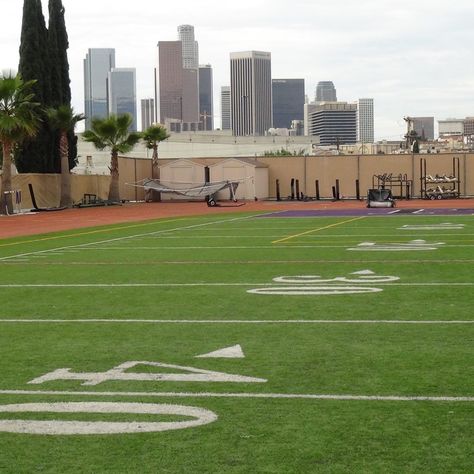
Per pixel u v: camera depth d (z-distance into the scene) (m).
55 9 60.41
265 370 8.34
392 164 70.12
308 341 9.76
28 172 58.75
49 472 5.60
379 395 7.32
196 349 9.45
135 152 107.50
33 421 6.76
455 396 7.25
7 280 16.47
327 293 13.62
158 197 70.12
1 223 39.34
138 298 13.63
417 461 5.67
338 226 32.31
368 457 5.77
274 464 5.66
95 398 7.43
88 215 46.28
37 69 58.62
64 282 15.98
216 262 19.30
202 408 7.05
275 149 124.00
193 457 5.83
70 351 9.47
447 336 9.89
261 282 15.34
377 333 10.15
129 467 5.66
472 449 5.89
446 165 69.06
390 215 40.50
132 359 9.00
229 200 68.62
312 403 7.12
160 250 22.89
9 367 8.70
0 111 47.53
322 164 71.50
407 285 14.45
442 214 40.44
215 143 119.81
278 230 30.55
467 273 16.08
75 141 61.84
